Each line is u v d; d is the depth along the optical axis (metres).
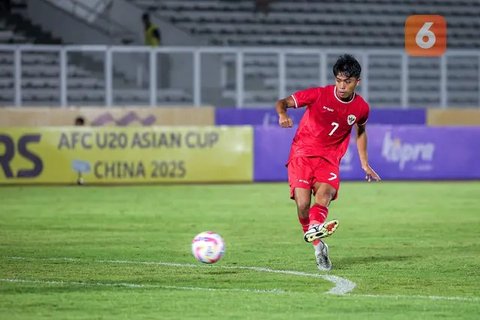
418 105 87.38
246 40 87.62
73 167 65.00
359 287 25.61
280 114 26.97
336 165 27.83
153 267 29.31
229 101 77.94
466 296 24.23
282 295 24.25
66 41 81.44
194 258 31.52
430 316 21.58
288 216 46.56
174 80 76.44
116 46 75.69
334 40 89.56
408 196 57.56
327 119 27.50
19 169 64.56
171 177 66.25
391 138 68.75
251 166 67.25
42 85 79.69
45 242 36.09
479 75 87.62
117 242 36.16
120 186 64.25
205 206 51.31
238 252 33.22
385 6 92.31
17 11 81.56
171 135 66.19
